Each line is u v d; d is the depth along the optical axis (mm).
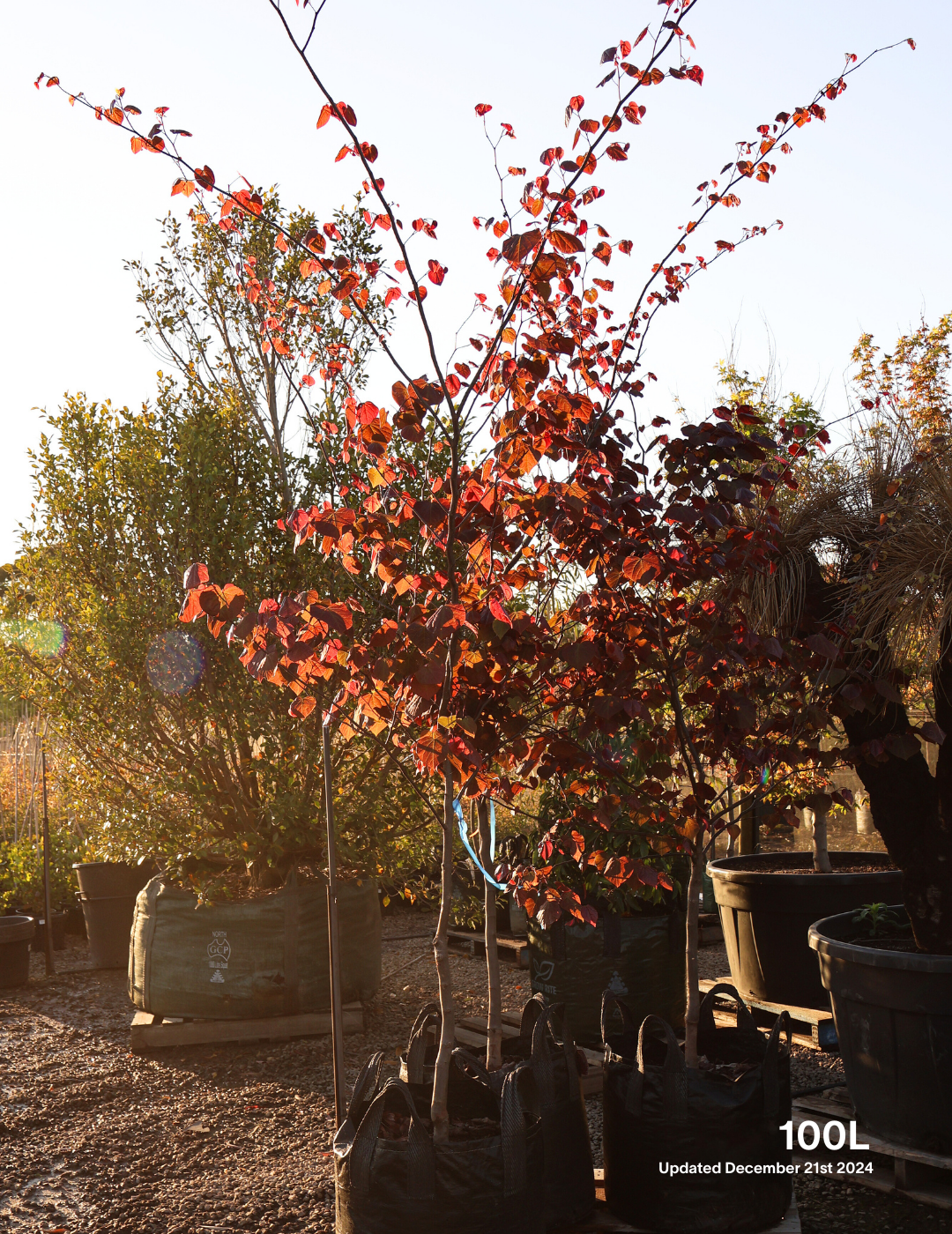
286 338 4145
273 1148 4020
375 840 5781
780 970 5281
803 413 4910
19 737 9156
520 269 2570
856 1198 3459
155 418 6234
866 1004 3500
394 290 2859
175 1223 3408
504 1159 2600
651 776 3283
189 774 5832
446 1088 2814
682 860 5117
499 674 2941
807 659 3244
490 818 3264
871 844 10586
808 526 3742
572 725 3211
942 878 3697
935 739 3207
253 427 6129
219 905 5523
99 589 6066
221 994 5430
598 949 5000
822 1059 4781
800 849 10555
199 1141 4133
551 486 2738
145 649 5734
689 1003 3217
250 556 5918
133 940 5793
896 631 3418
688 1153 2926
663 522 2926
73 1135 4246
